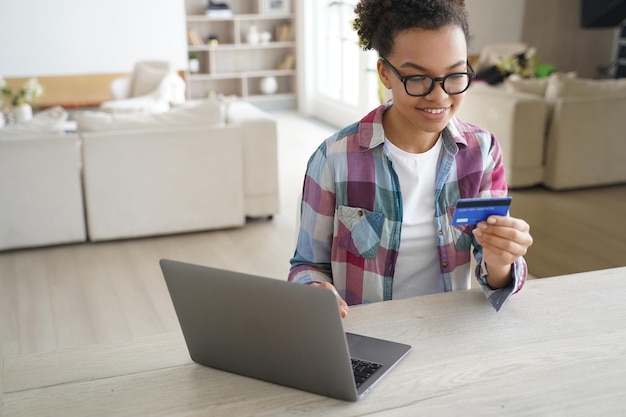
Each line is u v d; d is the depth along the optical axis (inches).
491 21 317.4
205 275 45.7
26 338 122.9
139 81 283.7
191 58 348.8
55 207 166.2
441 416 43.0
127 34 318.0
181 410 44.6
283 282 43.3
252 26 360.5
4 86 250.1
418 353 50.4
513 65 272.5
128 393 46.7
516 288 58.1
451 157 60.6
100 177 167.0
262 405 44.9
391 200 60.9
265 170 181.2
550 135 207.8
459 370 48.1
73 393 46.8
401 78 51.6
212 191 175.5
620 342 51.6
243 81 359.9
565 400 44.3
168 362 50.8
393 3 52.1
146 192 170.9
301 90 361.7
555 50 324.8
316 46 346.9
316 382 45.4
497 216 51.8
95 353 52.2
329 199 62.0
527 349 50.7
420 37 50.5
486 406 43.9
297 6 352.8
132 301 138.1
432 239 62.6
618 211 190.1
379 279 62.8
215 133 172.1
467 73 51.7
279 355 45.9
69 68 313.6
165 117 171.6
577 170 208.7
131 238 175.3
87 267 156.5
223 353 48.4
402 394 45.5
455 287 63.8
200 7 354.6
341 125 322.7
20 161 161.5
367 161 60.6
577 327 53.9
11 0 300.2
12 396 46.5
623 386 45.8
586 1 308.0
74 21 309.4
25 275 152.3
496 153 63.1
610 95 207.3
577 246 164.7
